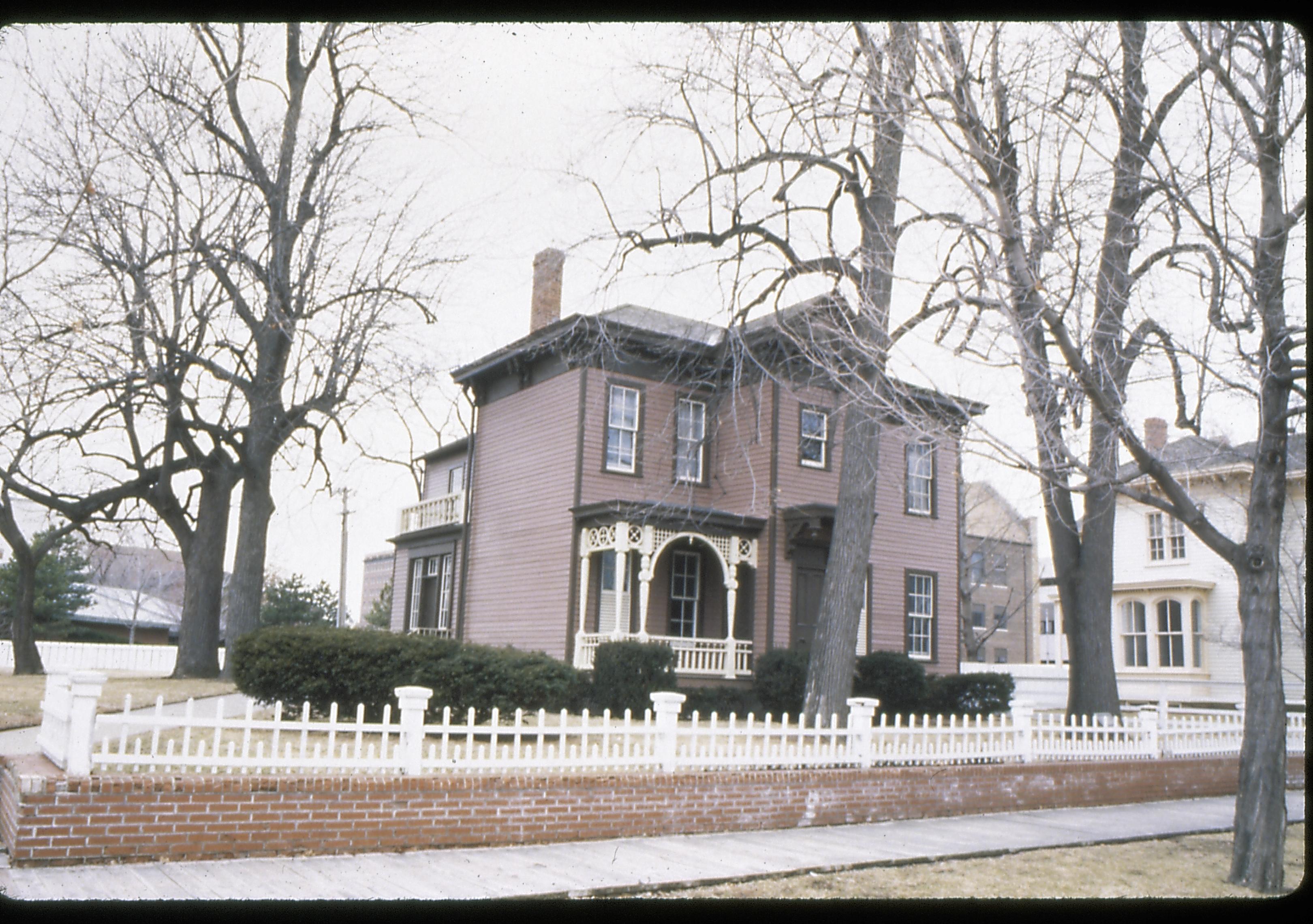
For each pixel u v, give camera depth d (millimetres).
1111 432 10102
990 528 51844
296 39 24516
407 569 29547
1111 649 19062
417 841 8812
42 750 8922
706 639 22656
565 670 13672
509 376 25703
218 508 25953
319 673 13352
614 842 9633
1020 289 9461
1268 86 9133
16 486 25281
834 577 16391
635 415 23797
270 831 8180
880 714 22609
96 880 7043
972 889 8273
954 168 9484
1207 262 10750
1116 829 11656
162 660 37219
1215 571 32781
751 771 10977
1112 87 10156
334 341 24359
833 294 14148
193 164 23750
